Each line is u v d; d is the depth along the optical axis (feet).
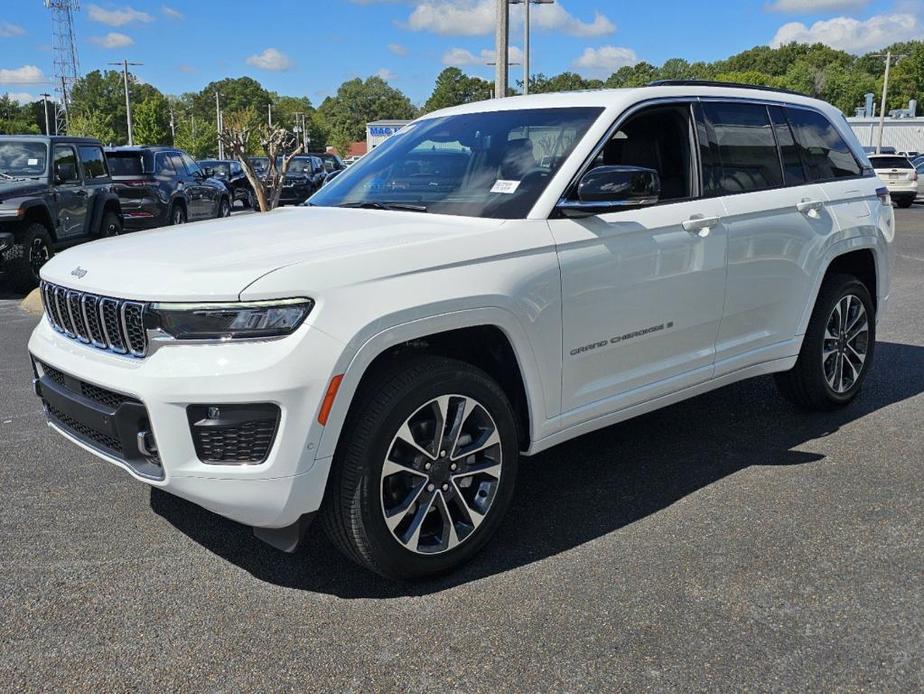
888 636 9.33
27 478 14.08
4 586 10.52
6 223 35.27
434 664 8.92
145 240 11.57
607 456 15.05
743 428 16.44
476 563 11.13
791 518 12.32
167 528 12.20
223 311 9.06
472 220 11.50
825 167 16.58
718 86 14.74
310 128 456.86
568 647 9.18
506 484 11.19
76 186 40.34
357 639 9.39
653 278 12.62
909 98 373.81
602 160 12.55
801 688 8.46
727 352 14.30
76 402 10.37
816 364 16.35
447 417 10.55
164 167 56.18
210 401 9.05
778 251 14.82
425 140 14.40
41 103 407.03
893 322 27.04
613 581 10.58
